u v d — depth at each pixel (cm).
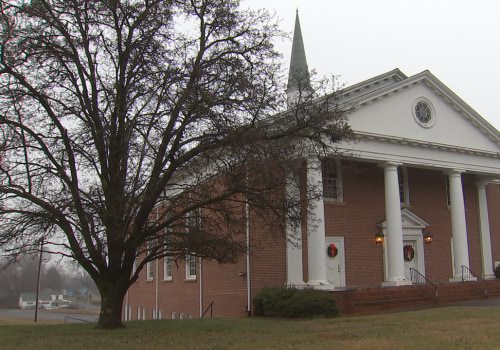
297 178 1582
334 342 1141
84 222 1516
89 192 1507
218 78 1545
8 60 1530
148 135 1611
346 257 2494
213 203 1573
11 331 1572
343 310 1992
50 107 1614
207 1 1658
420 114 2636
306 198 1623
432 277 2822
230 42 1684
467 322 1467
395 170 2481
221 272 2612
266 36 1681
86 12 1622
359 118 2400
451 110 2752
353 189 2592
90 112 1562
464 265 2655
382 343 1098
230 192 1508
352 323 1580
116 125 1597
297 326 1549
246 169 1486
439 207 2964
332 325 1543
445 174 2900
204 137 1550
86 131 1612
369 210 2619
